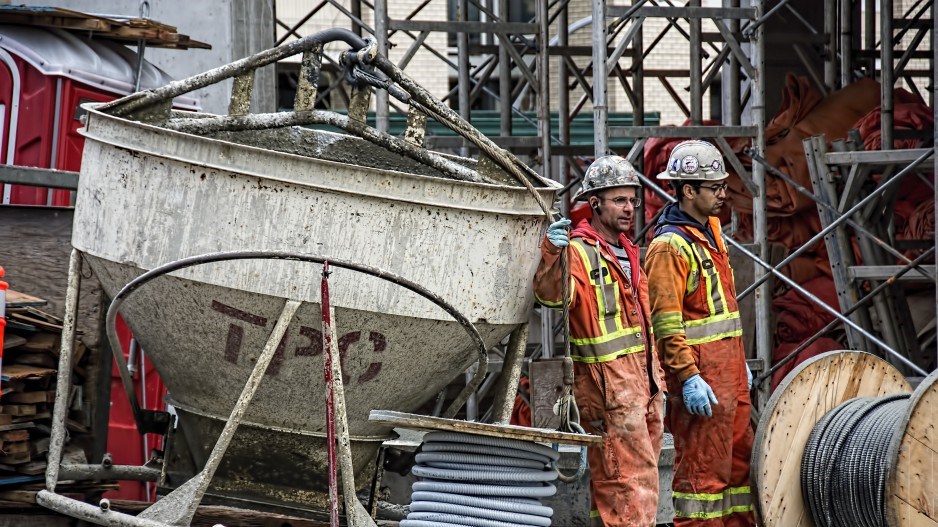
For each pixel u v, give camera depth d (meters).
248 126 13.05
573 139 32.38
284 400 12.26
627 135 18.78
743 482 14.02
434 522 11.59
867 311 20.28
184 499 11.62
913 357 20.08
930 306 21.80
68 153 17.55
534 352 22.16
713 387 13.72
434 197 11.74
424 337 12.15
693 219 13.91
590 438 11.61
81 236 12.30
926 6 29.00
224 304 11.68
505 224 12.27
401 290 11.74
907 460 12.35
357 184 11.45
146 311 12.18
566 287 12.17
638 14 18.77
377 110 20.72
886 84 21.09
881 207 19.77
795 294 21.66
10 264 15.30
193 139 11.44
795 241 22.05
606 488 12.64
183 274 11.58
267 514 13.82
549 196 13.14
